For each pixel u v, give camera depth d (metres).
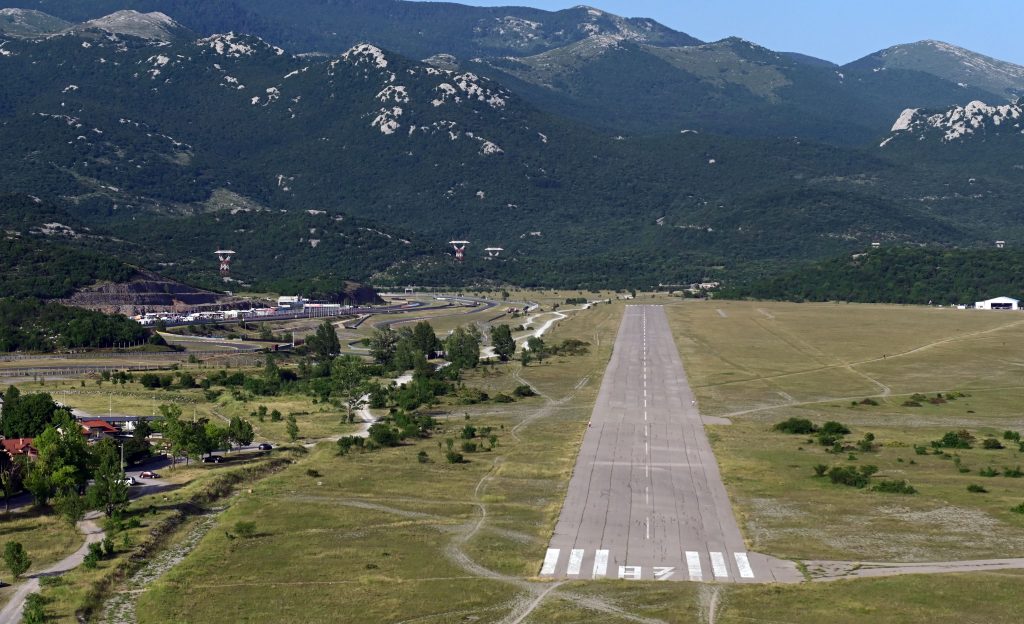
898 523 152.25
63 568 137.00
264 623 118.75
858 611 120.25
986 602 122.38
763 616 119.31
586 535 147.62
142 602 125.06
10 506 166.38
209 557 140.12
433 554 140.38
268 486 176.38
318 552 141.88
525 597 125.19
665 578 131.25
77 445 171.75
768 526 151.38
